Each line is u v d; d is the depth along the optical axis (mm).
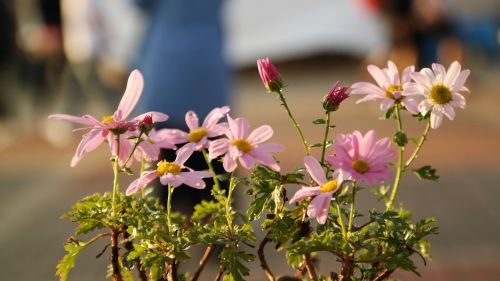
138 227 2016
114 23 12164
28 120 13852
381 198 2309
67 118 2018
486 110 13117
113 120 2076
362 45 18969
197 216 2256
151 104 5777
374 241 2047
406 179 8812
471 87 14602
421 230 2057
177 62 5766
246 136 2102
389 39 13938
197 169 5238
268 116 13289
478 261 6375
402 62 13625
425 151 10188
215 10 5875
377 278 2023
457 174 9047
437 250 6656
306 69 18922
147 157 2156
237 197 6613
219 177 2113
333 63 19156
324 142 2088
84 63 13523
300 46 19031
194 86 5758
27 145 12203
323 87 16641
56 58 13680
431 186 8594
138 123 2047
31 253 7039
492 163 9461
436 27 13492
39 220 8008
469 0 18891
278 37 19188
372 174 1939
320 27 19188
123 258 2090
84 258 6535
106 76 13570
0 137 12977
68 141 12492
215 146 2092
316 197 1939
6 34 13867
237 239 2039
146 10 5961
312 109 13898
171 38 5805
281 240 2100
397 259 1970
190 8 5824
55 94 13977
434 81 2074
